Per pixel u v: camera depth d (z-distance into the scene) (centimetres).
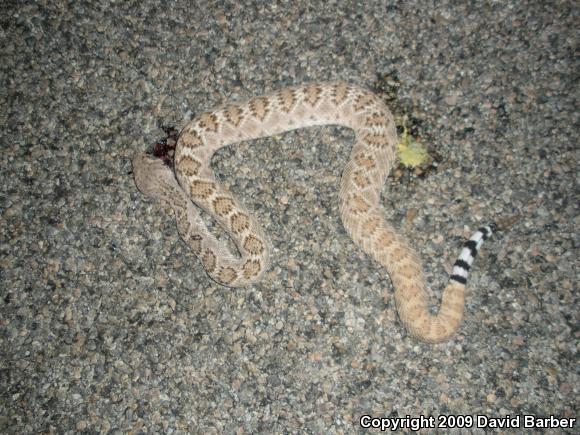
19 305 67
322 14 71
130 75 71
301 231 66
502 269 63
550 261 63
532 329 62
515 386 61
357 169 64
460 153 66
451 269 63
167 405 63
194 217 67
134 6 73
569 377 61
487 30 69
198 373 63
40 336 66
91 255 67
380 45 69
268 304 64
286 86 69
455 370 61
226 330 64
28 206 69
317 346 63
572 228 64
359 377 62
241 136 68
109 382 64
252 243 65
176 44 71
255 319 64
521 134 66
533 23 69
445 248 64
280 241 66
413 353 62
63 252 68
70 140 70
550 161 65
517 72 67
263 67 70
